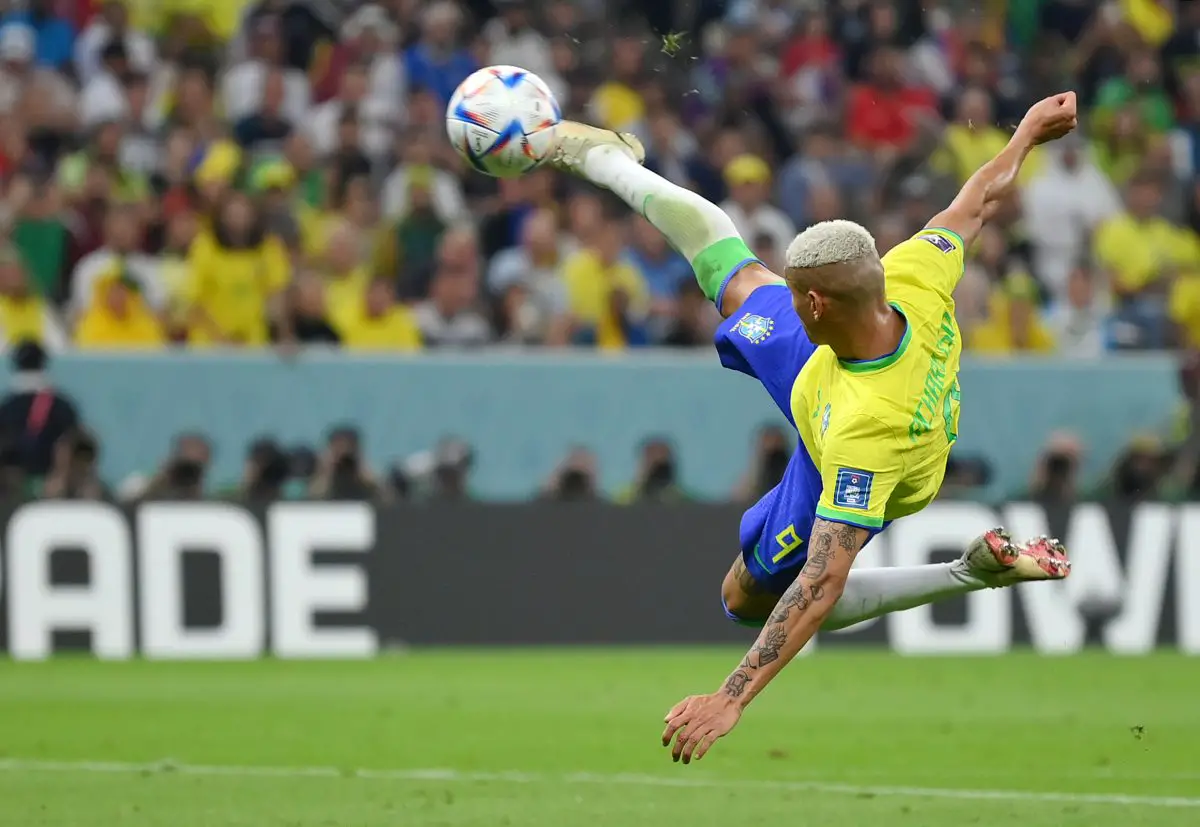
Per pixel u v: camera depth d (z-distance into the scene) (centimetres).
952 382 1725
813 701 3381
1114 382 4412
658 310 4641
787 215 5244
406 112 5238
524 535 4134
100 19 5400
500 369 4203
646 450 4241
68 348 4238
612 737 2928
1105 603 4188
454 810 2239
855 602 1856
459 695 3441
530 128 2031
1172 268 5244
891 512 1728
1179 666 3900
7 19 5388
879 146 5500
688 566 4175
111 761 2681
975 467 4375
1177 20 6072
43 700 3356
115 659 3950
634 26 5625
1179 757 2719
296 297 4350
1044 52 5897
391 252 4778
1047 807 2252
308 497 4081
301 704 3319
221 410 4100
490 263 4950
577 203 4869
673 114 5478
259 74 5266
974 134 5406
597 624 4141
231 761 2683
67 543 3950
